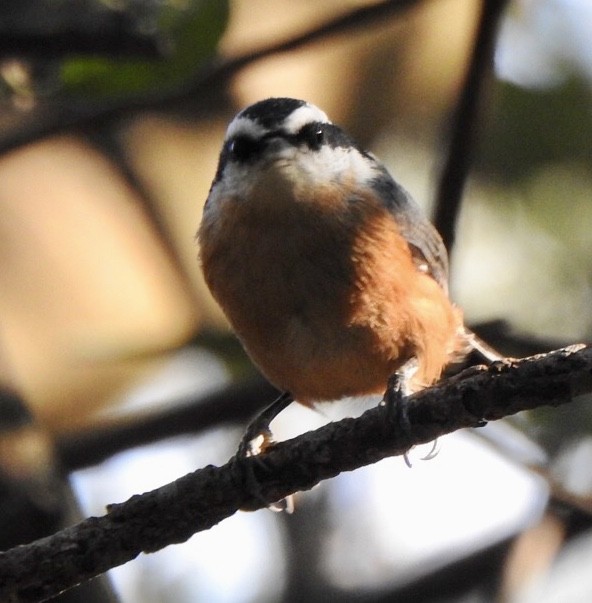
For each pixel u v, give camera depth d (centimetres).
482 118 1027
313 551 1369
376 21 1066
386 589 1184
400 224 977
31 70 1041
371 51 1380
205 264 971
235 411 1095
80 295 1301
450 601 1118
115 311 1300
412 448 786
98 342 1209
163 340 1197
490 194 1349
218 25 1006
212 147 1402
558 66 1366
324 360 952
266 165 930
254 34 1258
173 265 1343
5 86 1048
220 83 1041
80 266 1315
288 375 973
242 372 1177
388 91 1386
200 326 1273
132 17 998
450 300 1045
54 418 1246
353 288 931
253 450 952
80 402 1260
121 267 1324
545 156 1365
